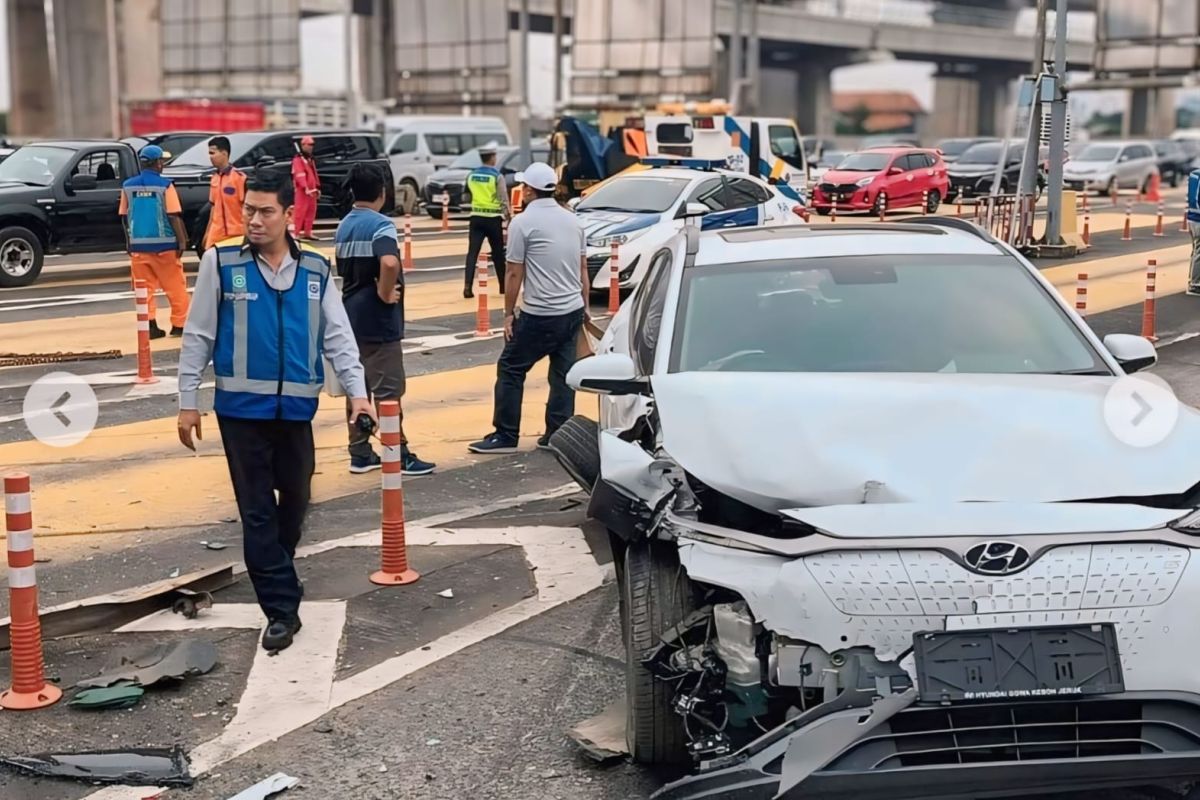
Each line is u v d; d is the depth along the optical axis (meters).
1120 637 3.80
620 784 4.57
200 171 23.02
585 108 53.53
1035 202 23.64
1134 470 4.30
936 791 3.68
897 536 3.96
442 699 5.34
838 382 4.88
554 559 7.09
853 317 5.45
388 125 39.47
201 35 58.84
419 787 4.59
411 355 13.88
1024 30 103.94
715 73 50.06
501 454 9.54
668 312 5.54
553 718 5.14
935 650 3.79
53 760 4.76
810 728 3.72
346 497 8.44
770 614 3.89
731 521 4.37
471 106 57.12
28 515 5.27
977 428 4.51
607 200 19.06
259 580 5.88
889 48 95.75
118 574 6.96
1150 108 91.25
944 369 5.19
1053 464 4.32
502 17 54.19
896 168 33.66
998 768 3.68
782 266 5.77
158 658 5.64
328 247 25.36
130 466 9.24
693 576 4.02
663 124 29.28
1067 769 3.70
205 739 4.98
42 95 78.50
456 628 6.12
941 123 125.12
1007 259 5.88
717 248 6.00
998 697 3.74
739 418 4.59
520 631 6.07
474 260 18.27
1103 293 18.62
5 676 5.56
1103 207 39.38
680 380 4.98
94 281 20.88
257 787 4.58
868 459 4.32
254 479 5.82
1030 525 4.00
